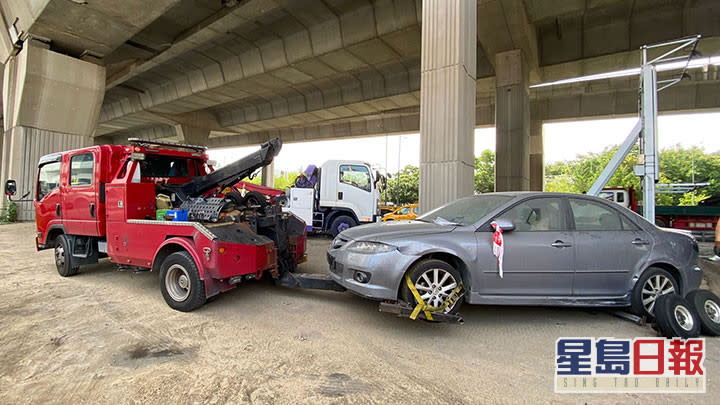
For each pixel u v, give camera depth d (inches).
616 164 309.4
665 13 573.0
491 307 194.7
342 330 159.5
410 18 577.9
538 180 947.3
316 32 682.2
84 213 231.3
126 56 792.3
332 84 938.7
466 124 311.7
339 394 108.2
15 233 487.2
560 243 162.4
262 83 861.8
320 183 445.7
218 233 179.6
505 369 126.8
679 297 156.6
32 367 123.3
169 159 244.1
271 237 222.1
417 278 154.3
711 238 609.9
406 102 938.7
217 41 743.7
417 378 119.0
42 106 652.7
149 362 127.4
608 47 628.7
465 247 159.3
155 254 192.5
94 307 187.2
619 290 166.6
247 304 195.3
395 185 1588.3
